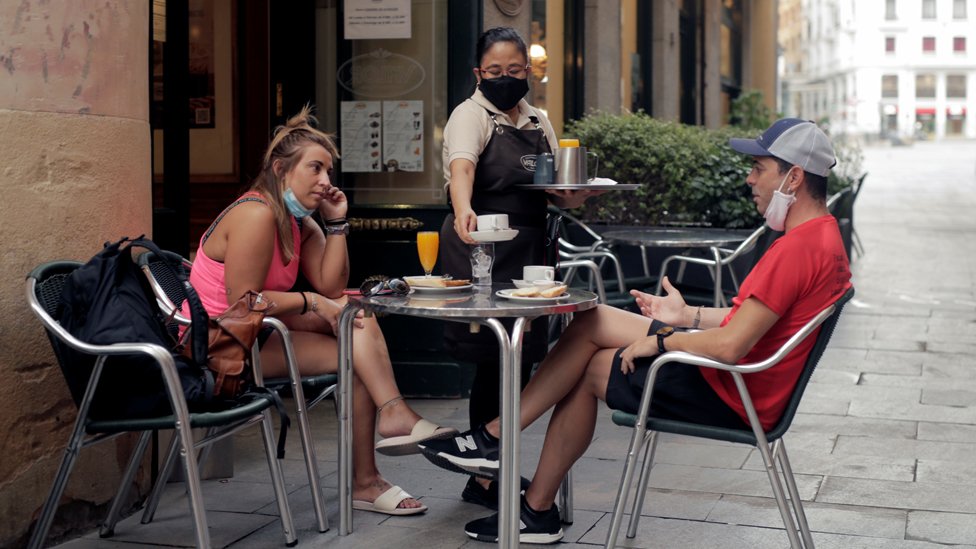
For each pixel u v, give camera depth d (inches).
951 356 269.4
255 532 145.9
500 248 151.6
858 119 2950.3
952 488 163.3
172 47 192.7
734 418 125.4
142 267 137.4
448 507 155.9
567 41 362.3
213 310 145.5
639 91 460.4
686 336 124.3
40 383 139.3
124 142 151.3
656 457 181.6
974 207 796.6
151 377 124.4
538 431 199.2
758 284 120.3
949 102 2965.1
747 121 625.0
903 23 2955.2
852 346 283.1
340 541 142.2
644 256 290.2
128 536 145.6
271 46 231.9
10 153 133.7
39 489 139.4
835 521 148.3
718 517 150.6
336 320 150.3
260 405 130.5
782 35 3437.5
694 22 561.3
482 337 151.1
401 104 228.7
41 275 128.6
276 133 151.6
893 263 463.5
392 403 144.9
